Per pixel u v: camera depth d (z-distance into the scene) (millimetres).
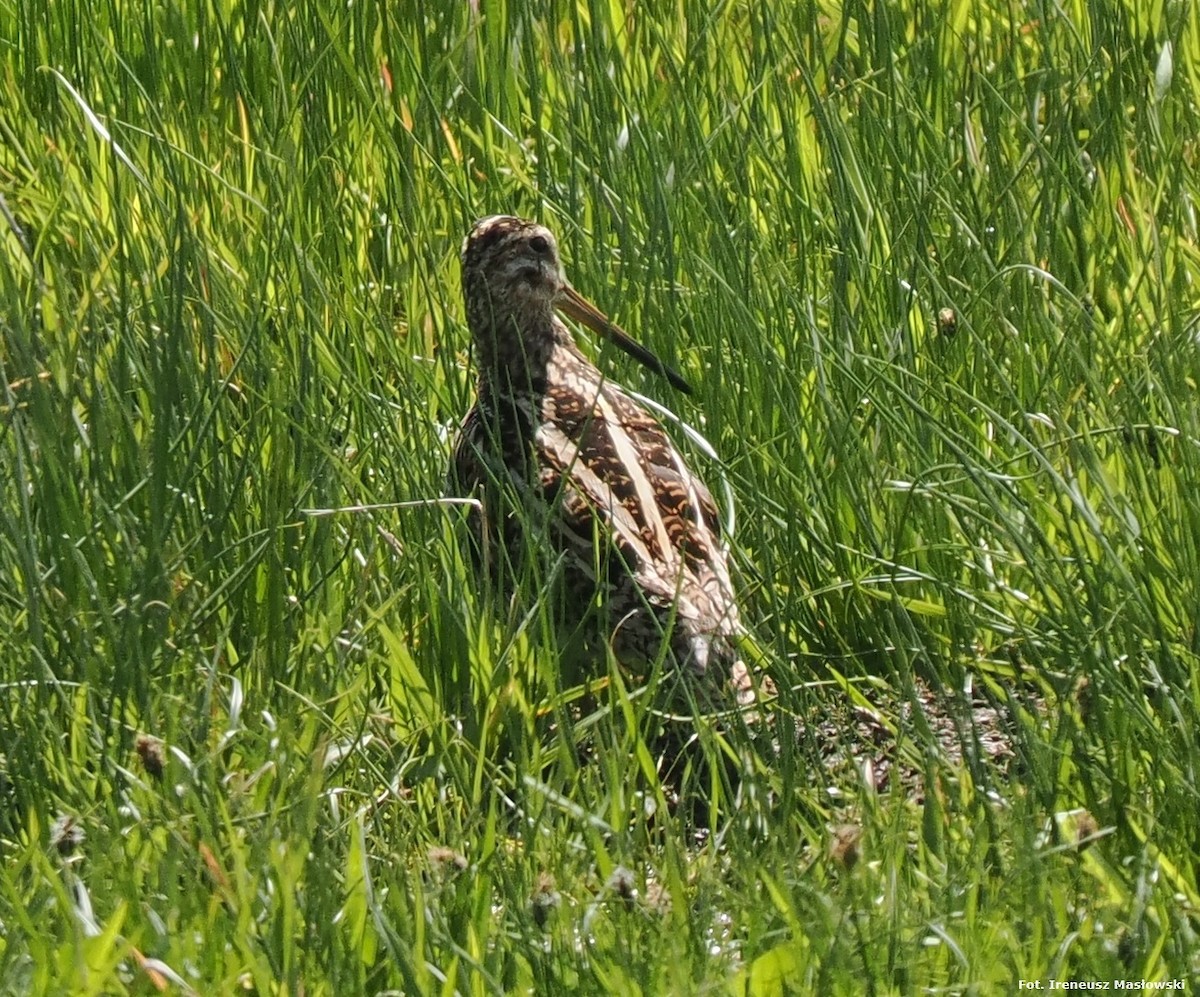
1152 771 7316
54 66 13250
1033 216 10586
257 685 8227
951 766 7660
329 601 8812
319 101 12344
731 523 9203
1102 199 10945
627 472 9109
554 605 8945
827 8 13336
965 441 8648
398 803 7574
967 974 6172
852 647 9180
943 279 10328
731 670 8430
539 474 8984
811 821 7656
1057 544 8961
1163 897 6668
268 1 13148
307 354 9562
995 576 8922
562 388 9875
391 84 12672
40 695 7711
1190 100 12180
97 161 12008
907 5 13062
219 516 8898
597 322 10188
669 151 11422
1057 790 7367
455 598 8672
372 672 8695
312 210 11672
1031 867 6629
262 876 6699
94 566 8664
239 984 6332
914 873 6891
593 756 8031
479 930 6699
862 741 8375
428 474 9602
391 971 6461
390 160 11625
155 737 7562
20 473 8195
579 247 10906
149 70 12836
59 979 6082
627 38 12680
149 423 9680
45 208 11758
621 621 8430
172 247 10008
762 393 9867
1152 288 10227
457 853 7051
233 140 12281
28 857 6840
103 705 7984
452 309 10891
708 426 9766
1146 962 6293
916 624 9117
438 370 10711
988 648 8953
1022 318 10148
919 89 12000
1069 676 7883
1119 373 8930
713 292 10266
